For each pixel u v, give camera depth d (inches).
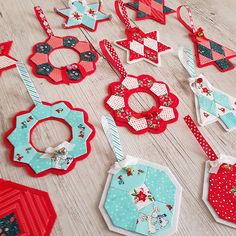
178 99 31.4
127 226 22.4
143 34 36.7
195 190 25.1
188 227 23.1
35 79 30.5
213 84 33.5
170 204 23.9
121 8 38.9
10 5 37.0
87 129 27.4
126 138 27.6
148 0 41.6
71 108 28.8
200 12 42.4
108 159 26.0
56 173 24.4
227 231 23.3
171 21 39.9
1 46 32.5
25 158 24.9
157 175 25.4
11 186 23.3
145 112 29.2
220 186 25.4
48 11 37.3
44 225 21.8
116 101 30.0
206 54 36.3
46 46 33.4
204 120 29.8
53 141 26.5
